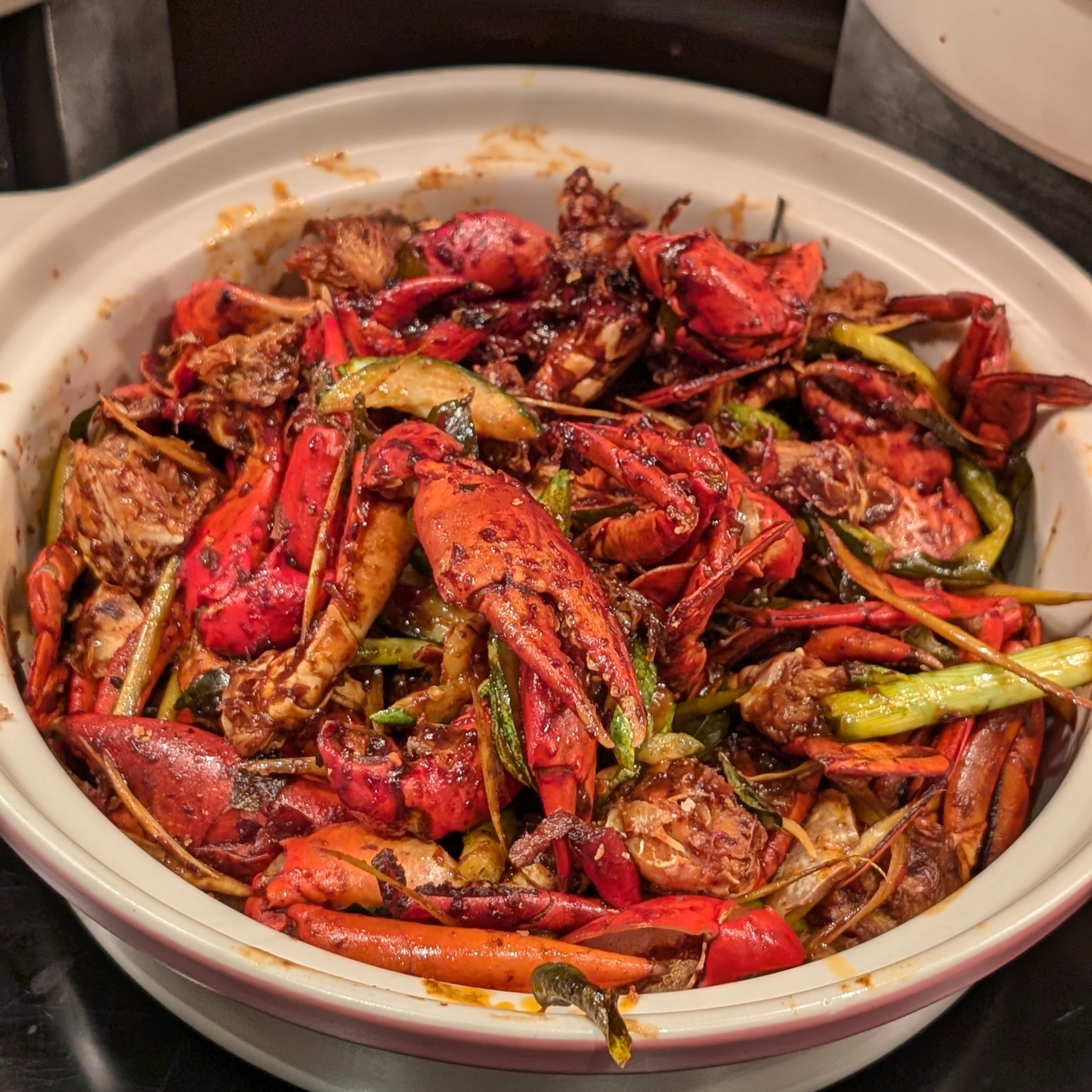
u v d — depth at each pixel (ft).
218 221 2.31
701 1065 1.76
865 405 2.28
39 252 2.20
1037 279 2.30
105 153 2.44
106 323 2.22
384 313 2.22
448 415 2.03
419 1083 1.91
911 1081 2.01
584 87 2.41
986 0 2.11
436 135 2.41
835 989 1.76
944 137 2.44
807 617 2.10
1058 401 2.22
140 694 2.07
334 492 2.01
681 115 2.41
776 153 2.41
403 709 1.99
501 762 1.92
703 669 2.07
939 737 2.09
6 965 2.06
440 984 1.77
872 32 2.42
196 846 1.98
